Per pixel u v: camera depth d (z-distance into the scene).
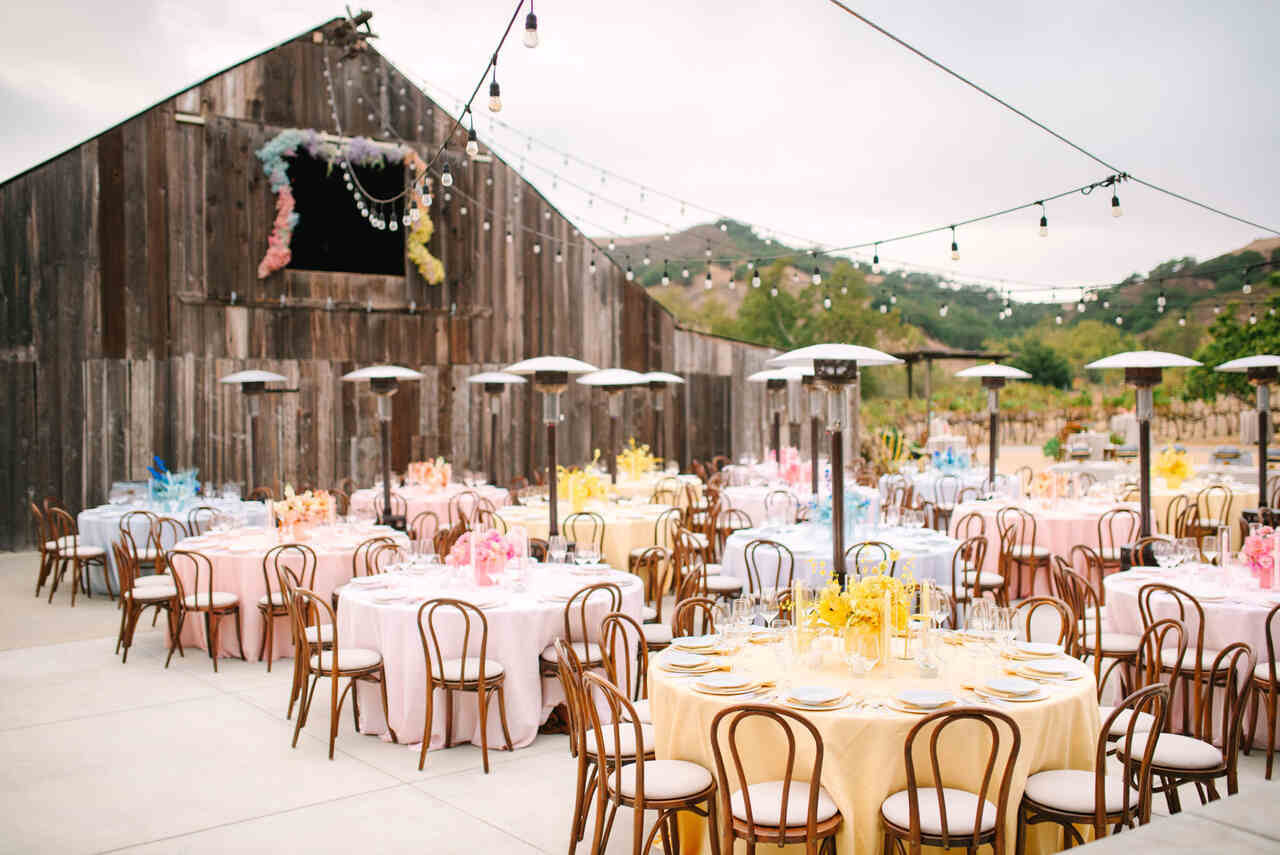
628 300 18.14
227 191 14.49
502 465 16.91
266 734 6.27
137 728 6.39
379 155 15.47
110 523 10.52
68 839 4.70
